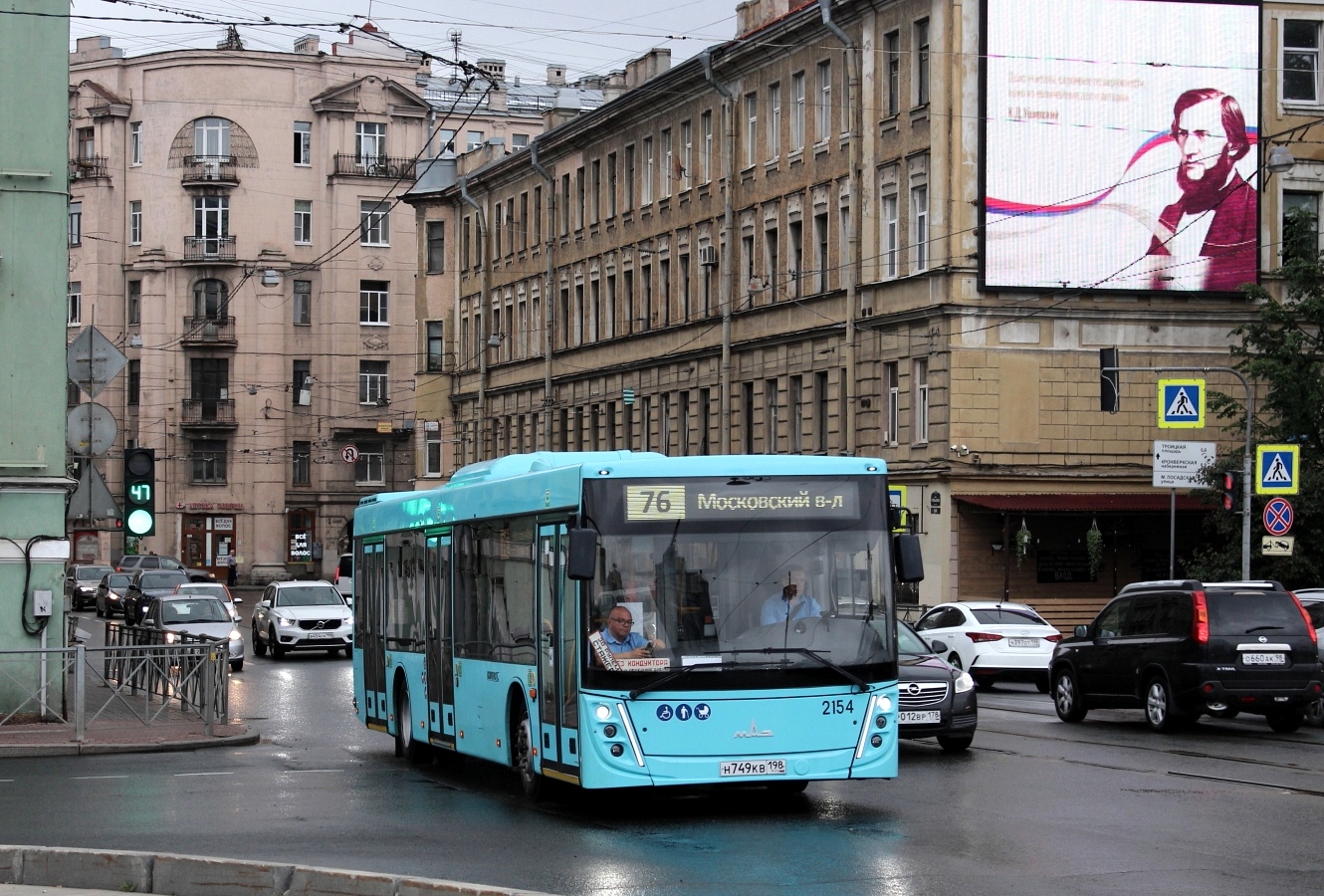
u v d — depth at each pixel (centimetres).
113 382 9662
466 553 1861
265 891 1089
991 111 4481
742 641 1484
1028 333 4497
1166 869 1201
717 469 1515
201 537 9412
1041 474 4488
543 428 7325
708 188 5850
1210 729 2456
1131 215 4559
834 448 5053
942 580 4431
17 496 2392
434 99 10356
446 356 8456
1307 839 1340
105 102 9650
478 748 1798
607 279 6706
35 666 2339
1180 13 4597
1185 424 3603
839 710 1492
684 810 1562
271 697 3195
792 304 5272
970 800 1603
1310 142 4700
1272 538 3219
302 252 9619
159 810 1576
